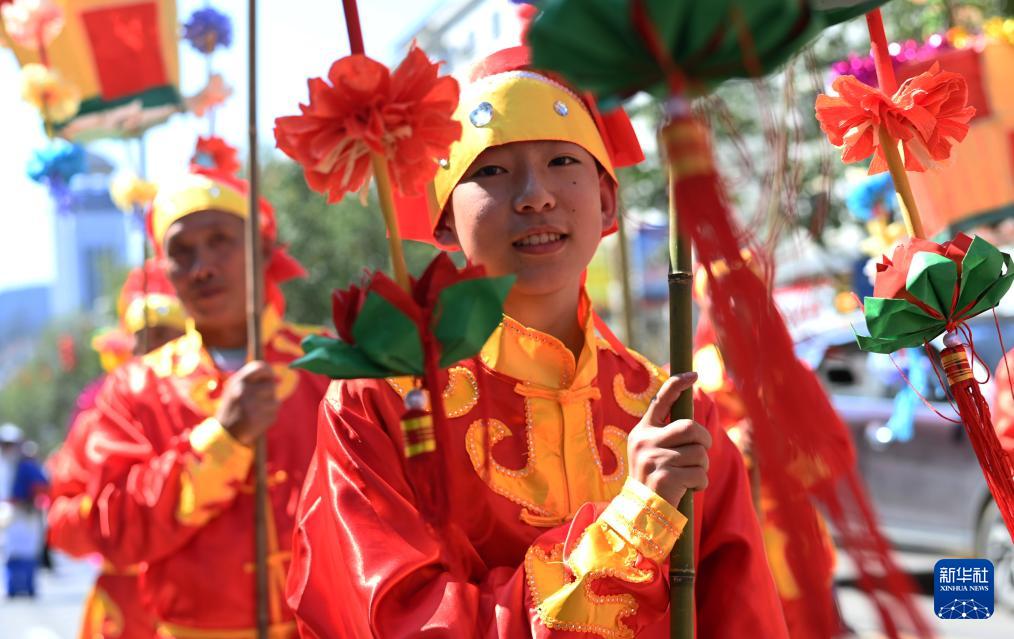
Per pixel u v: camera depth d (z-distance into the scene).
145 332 6.06
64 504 5.39
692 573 2.73
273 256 5.71
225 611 5.02
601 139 3.21
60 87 5.65
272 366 5.41
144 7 5.83
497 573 2.92
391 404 3.02
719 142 2.31
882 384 11.10
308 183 2.60
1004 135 4.73
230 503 5.08
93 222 44.38
